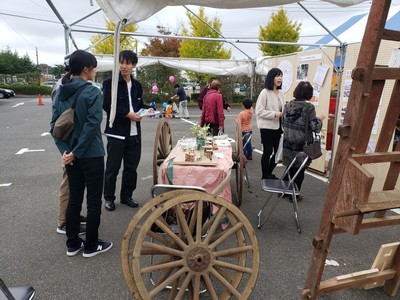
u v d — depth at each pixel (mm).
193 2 2883
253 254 1984
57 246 2939
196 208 2010
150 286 2381
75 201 2662
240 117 6086
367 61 1566
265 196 4336
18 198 4148
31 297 1555
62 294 2279
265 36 20047
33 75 37219
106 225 3379
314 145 3576
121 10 2684
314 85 5262
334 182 1843
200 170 3010
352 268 2645
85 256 2748
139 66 10945
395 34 1582
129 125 3637
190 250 1890
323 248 1962
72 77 2549
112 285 2387
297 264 2689
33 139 8359
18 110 16188
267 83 4406
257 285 2398
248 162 6242
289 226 3422
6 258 2732
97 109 2449
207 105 5988
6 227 3314
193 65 11180
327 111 5039
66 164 2518
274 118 4379
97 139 2559
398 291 2342
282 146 3840
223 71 11133
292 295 2287
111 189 3713
